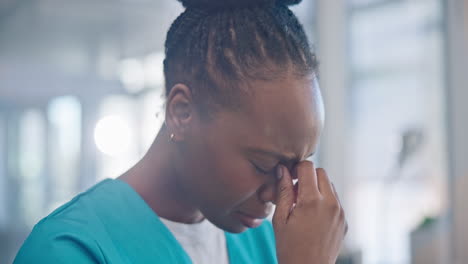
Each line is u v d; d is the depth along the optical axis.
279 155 0.58
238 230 0.62
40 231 0.57
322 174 0.65
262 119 0.56
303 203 0.61
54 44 1.97
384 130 2.47
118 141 2.04
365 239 2.47
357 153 2.46
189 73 0.60
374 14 2.47
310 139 0.58
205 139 0.59
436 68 2.51
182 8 0.67
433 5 2.50
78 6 2.01
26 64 1.93
